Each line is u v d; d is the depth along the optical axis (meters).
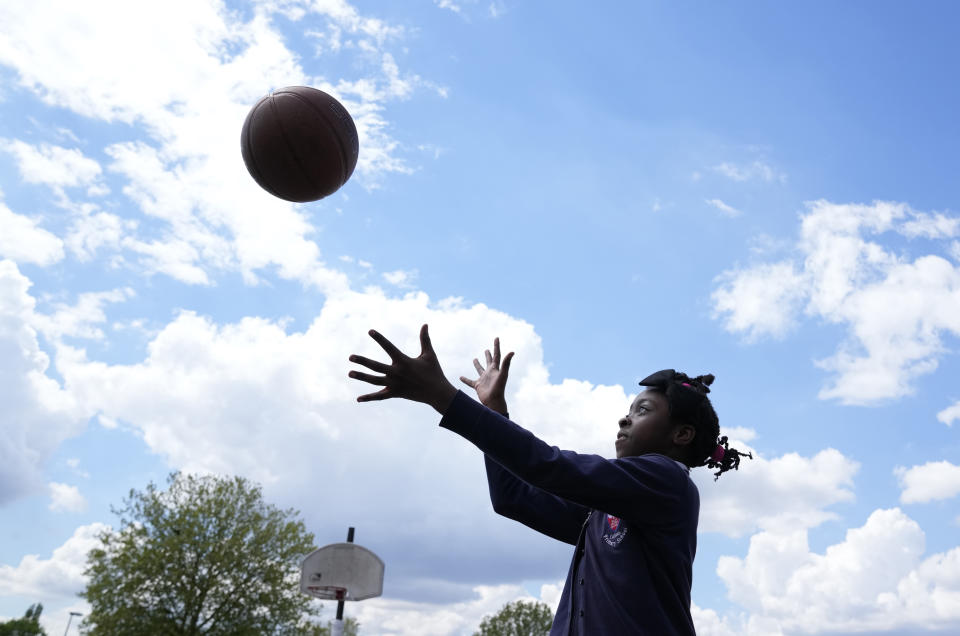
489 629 43.62
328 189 3.24
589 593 2.23
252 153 3.17
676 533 2.22
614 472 2.11
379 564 16.36
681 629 2.20
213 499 24.59
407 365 2.02
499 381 2.80
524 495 2.78
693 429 2.55
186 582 23.22
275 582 23.97
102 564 23.16
